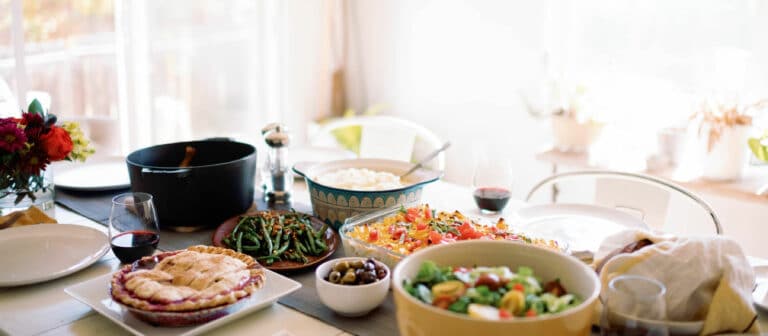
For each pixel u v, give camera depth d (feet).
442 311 2.54
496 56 10.23
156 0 8.93
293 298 3.83
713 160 7.61
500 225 4.32
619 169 8.13
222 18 9.87
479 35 10.34
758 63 8.02
